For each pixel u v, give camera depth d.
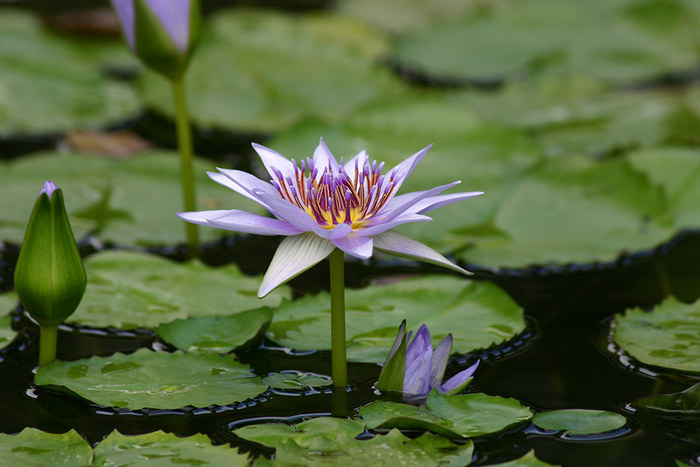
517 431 2.46
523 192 4.36
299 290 3.55
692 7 6.93
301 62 6.17
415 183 4.45
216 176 2.51
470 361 2.93
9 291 3.43
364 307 3.27
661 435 2.44
